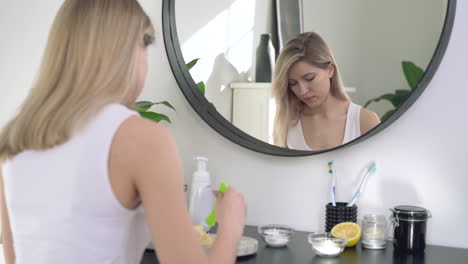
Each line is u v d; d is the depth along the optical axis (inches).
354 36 53.9
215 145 61.9
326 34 54.9
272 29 57.3
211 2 59.6
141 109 55.7
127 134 32.6
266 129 58.3
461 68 52.8
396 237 52.4
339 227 53.4
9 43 66.4
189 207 57.1
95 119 32.9
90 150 32.6
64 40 34.6
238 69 59.0
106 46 34.0
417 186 54.8
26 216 34.5
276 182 59.9
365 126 54.3
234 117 59.5
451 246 54.2
